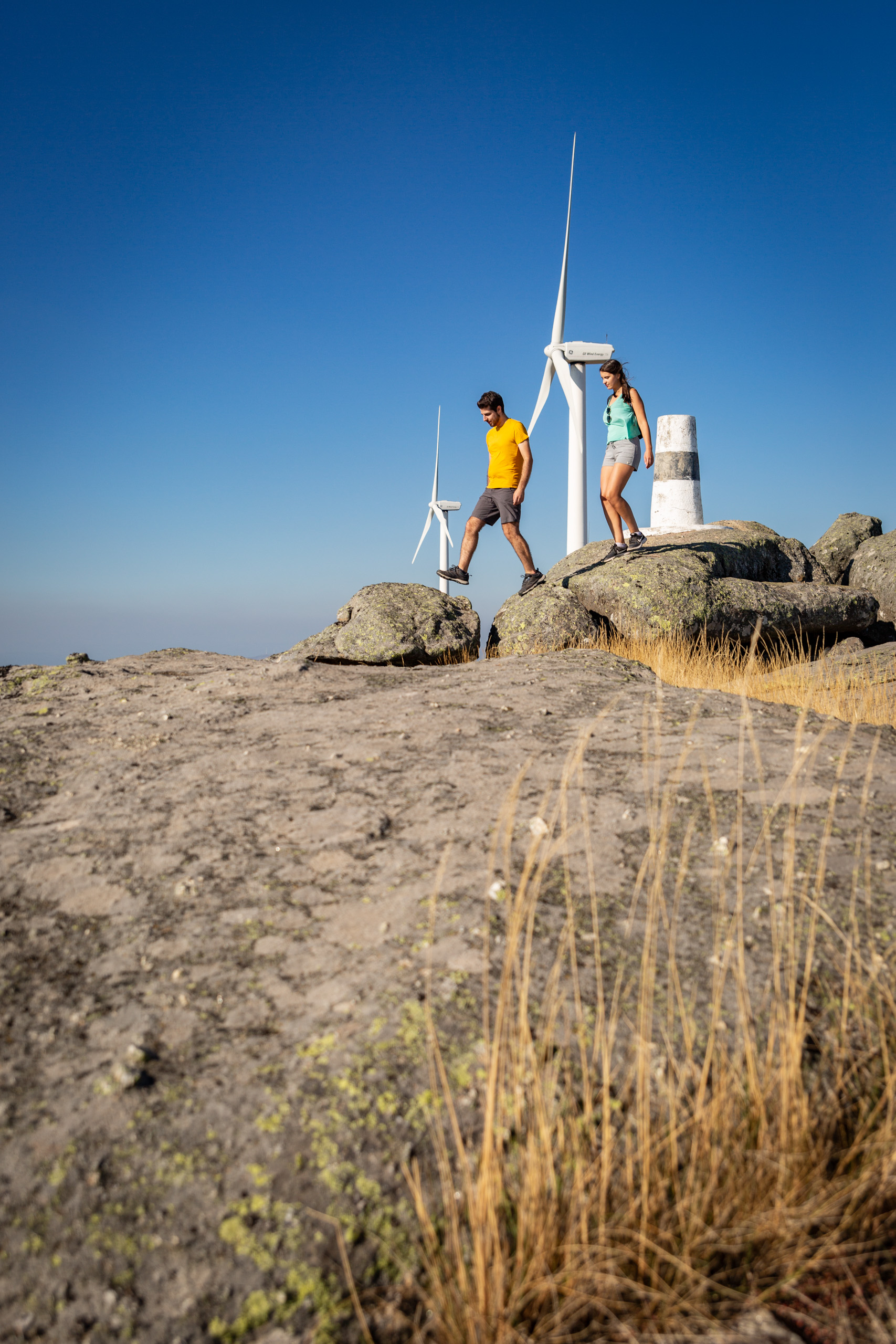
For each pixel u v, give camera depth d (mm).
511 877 3301
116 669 7172
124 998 2689
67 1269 1822
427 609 9305
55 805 4281
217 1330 1736
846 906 3104
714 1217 2025
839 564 14641
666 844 3535
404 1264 1887
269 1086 2281
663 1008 2564
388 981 2695
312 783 4359
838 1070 2371
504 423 9383
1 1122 2176
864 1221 2055
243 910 3180
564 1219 1990
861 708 6059
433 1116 2178
